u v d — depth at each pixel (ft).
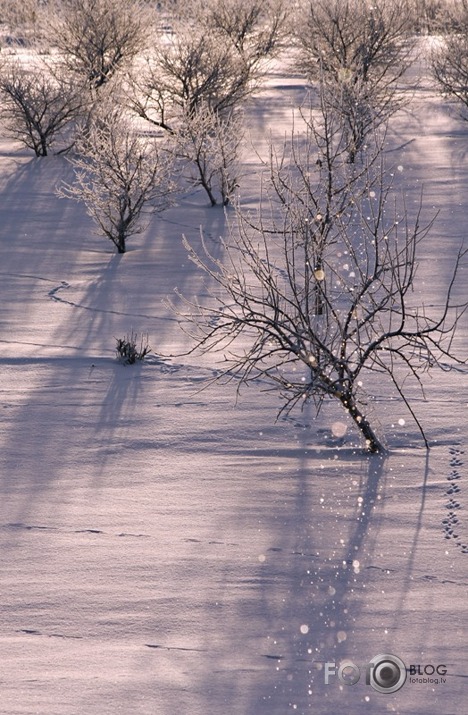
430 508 67.72
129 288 132.77
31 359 102.83
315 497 69.92
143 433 82.74
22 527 65.16
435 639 51.11
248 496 70.23
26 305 124.67
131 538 63.57
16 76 254.06
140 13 312.50
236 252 149.59
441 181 193.77
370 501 69.10
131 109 257.75
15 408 88.74
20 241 158.40
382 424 84.12
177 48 280.72
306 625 52.70
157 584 57.36
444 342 106.01
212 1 336.70
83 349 107.14
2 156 232.73
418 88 310.65
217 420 85.76
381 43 289.94
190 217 174.81
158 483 72.64
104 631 52.16
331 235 143.64
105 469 75.36
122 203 159.74
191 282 134.82
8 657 49.57
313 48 297.33
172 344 108.27
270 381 95.81
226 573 58.75
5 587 56.95
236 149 204.23
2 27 428.97
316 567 59.36
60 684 46.93
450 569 58.90
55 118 237.66
